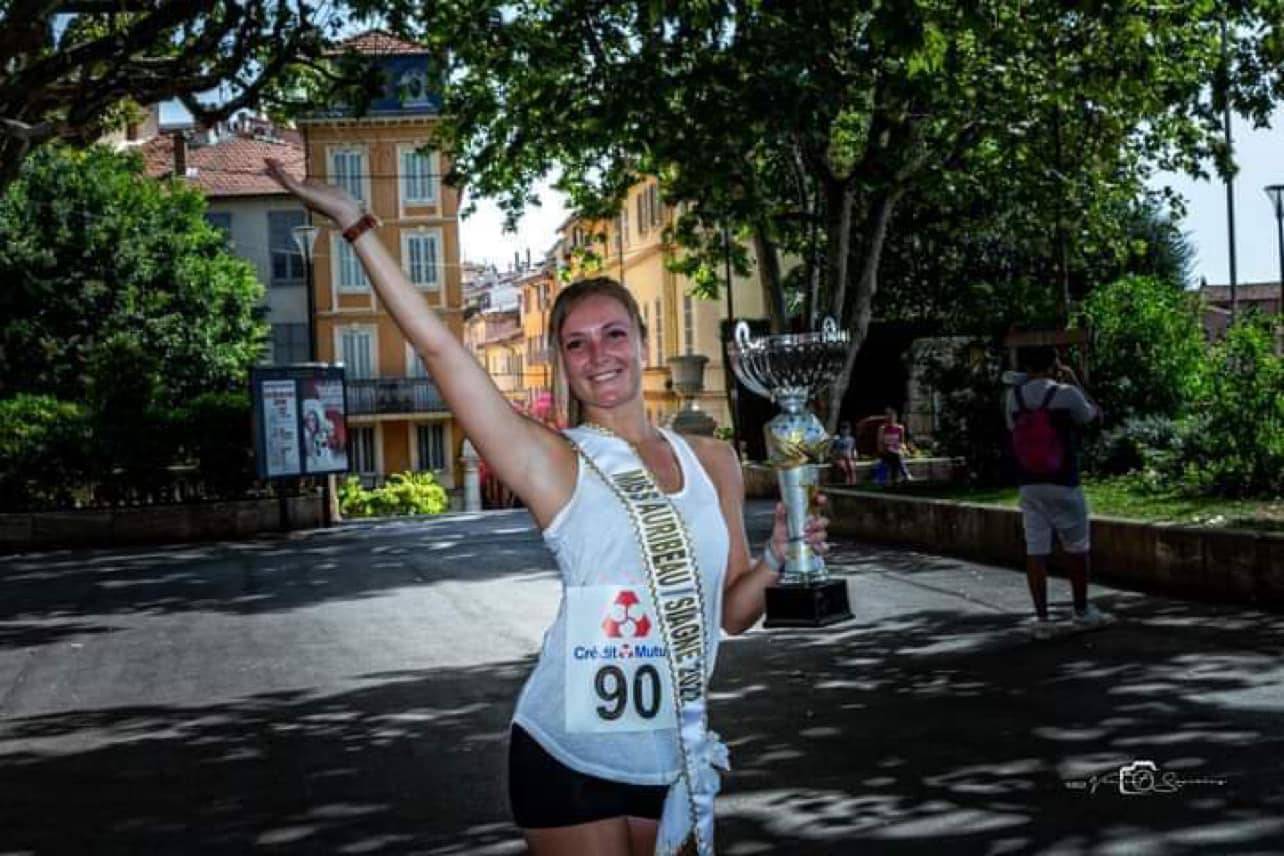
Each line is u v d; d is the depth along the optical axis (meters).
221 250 46.25
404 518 32.81
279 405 29.48
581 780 3.27
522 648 12.02
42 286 40.91
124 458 28.91
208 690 10.77
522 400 97.62
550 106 16.50
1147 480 17.91
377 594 16.73
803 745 7.80
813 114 14.37
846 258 27.19
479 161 22.56
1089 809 6.32
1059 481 10.60
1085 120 25.31
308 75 16.81
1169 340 21.45
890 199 27.91
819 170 26.78
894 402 38.12
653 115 14.70
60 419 28.67
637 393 3.45
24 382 40.94
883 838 6.11
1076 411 10.62
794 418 3.65
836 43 15.02
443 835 6.53
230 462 29.75
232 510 29.31
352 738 8.70
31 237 41.56
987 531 16.67
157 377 30.97
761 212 15.57
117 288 42.69
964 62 22.45
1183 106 16.11
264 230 57.34
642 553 3.27
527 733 3.33
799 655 10.63
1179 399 21.20
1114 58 16.73
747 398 36.44
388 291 3.26
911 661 10.12
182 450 29.52
